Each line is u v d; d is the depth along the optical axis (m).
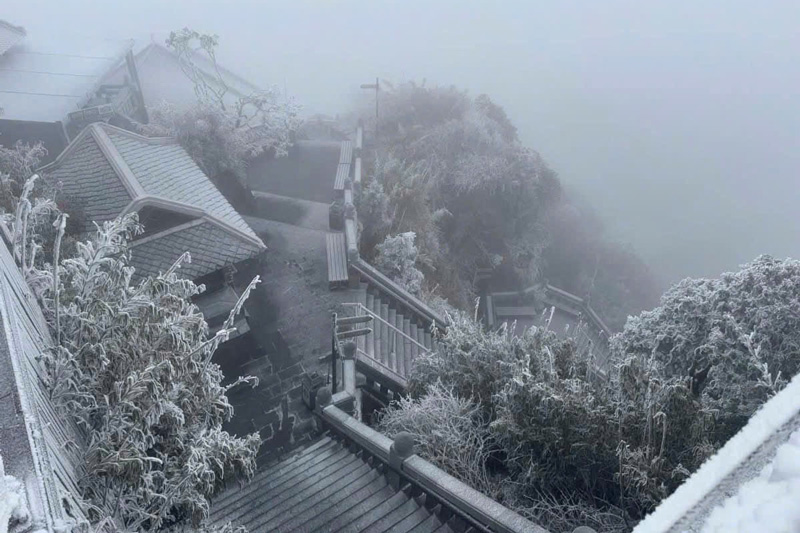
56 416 7.48
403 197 26.31
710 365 12.88
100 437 7.59
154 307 8.73
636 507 9.55
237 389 16.27
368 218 23.44
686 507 2.10
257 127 27.45
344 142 30.00
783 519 1.83
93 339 8.48
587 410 9.80
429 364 13.79
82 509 6.46
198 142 23.00
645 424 9.66
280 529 10.51
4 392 5.97
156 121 25.08
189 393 8.83
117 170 18.52
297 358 17.28
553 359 11.39
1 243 10.00
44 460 5.51
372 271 20.33
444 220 32.19
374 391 16.17
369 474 11.87
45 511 4.86
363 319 14.73
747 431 2.23
